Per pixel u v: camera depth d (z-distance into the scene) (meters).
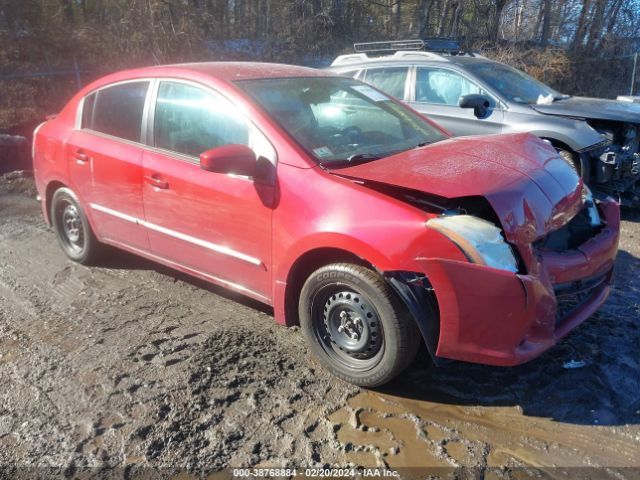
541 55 17.19
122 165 4.33
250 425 3.01
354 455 2.79
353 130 3.90
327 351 3.41
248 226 3.59
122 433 2.97
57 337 3.94
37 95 12.24
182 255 4.14
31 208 7.15
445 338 2.94
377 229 3.01
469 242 2.82
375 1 19.50
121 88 4.53
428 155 3.43
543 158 3.57
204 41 15.48
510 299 2.82
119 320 4.15
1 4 12.62
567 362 3.48
